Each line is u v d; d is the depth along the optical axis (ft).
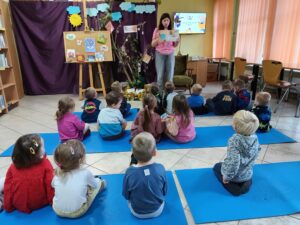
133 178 4.58
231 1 19.03
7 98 13.10
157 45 13.93
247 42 17.69
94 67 15.53
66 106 7.97
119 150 7.98
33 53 14.99
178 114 8.27
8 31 13.92
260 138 8.91
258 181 6.22
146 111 8.00
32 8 14.25
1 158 7.54
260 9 16.12
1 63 12.08
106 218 4.98
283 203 5.45
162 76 14.44
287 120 11.08
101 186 5.66
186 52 21.25
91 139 8.79
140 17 15.25
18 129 9.87
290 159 7.43
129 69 15.53
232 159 5.37
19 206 5.04
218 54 21.36
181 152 7.88
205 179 6.32
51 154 7.74
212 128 9.90
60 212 4.83
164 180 4.81
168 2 19.51
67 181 4.66
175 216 5.03
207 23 21.25
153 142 4.71
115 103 8.67
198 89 11.69
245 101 11.53
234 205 5.38
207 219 4.99
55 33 14.89
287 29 14.01
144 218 4.95
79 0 14.42
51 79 15.67
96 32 14.01
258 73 15.24
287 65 13.65
